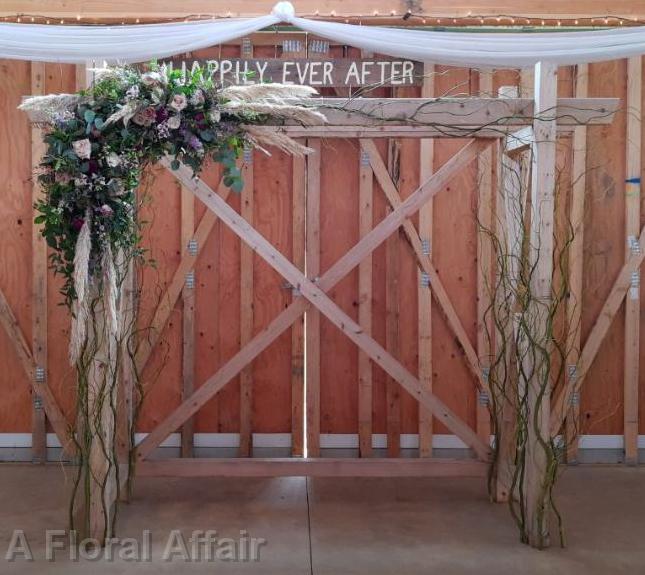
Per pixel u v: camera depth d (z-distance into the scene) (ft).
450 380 17.35
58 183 11.44
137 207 14.40
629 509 14.42
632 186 17.07
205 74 13.28
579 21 16.58
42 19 16.44
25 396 17.37
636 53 14.38
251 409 17.31
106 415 12.42
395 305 17.12
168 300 17.06
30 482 15.88
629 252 17.13
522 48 14.42
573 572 11.54
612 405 17.31
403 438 17.40
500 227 15.05
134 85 11.57
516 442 13.39
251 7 16.56
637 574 11.47
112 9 16.49
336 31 14.55
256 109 11.91
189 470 14.35
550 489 12.50
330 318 14.70
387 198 16.97
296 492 15.38
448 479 16.29
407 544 12.64
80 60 14.35
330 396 17.43
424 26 16.61
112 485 12.89
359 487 15.74
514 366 14.11
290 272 14.64
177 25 14.29
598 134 17.12
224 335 17.31
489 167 16.94
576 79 17.04
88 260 11.57
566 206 17.04
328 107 12.44
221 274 17.26
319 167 17.02
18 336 17.11
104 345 12.14
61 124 11.46
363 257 14.71
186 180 14.37
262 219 17.24
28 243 17.19
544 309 12.36
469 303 17.29
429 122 12.53
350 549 12.40
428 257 17.03
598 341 17.16
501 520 13.78
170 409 17.30
